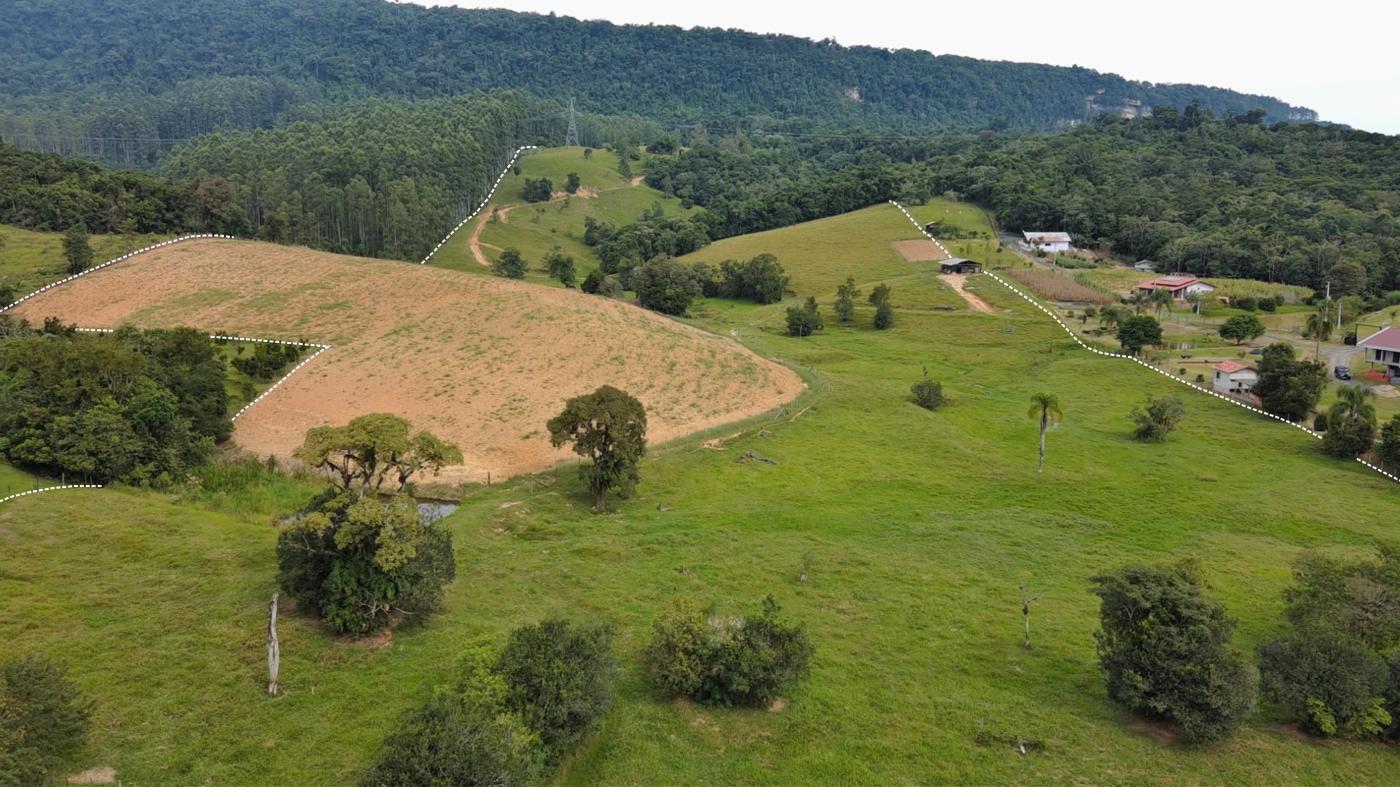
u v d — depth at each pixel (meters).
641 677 33.09
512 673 27.81
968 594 43.03
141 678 29.62
